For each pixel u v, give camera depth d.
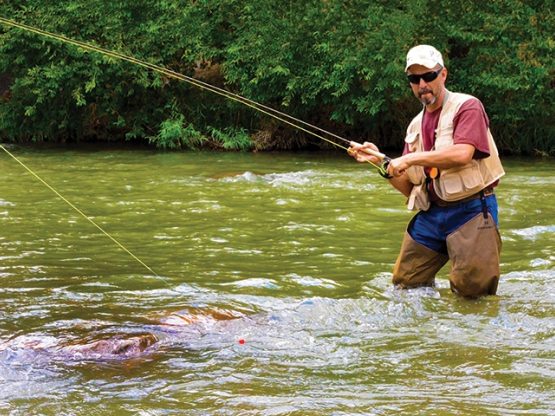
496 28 15.50
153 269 6.47
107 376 4.10
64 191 10.48
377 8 15.61
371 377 4.09
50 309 5.27
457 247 5.69
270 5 16.16
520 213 9.08
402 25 15.34
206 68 17.05
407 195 5.96
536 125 15.91
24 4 17.03
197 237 7.72
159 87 16.98
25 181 11.32
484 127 5.59
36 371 4.15
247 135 16.41
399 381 4.03
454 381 4.03
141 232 7.95
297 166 13.48
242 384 3.99
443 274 6.48
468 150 5.51
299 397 3.80
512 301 5.60
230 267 6.57
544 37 15.55
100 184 11.14
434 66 5.57
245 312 5.25
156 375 4.11
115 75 16.75
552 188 10.94
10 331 4.76
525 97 15.57
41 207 9.23
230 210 9.20
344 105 15.94
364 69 15.30
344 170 12.90
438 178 5.68
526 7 15.52
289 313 5.21
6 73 17.66
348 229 8.18
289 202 9.74
